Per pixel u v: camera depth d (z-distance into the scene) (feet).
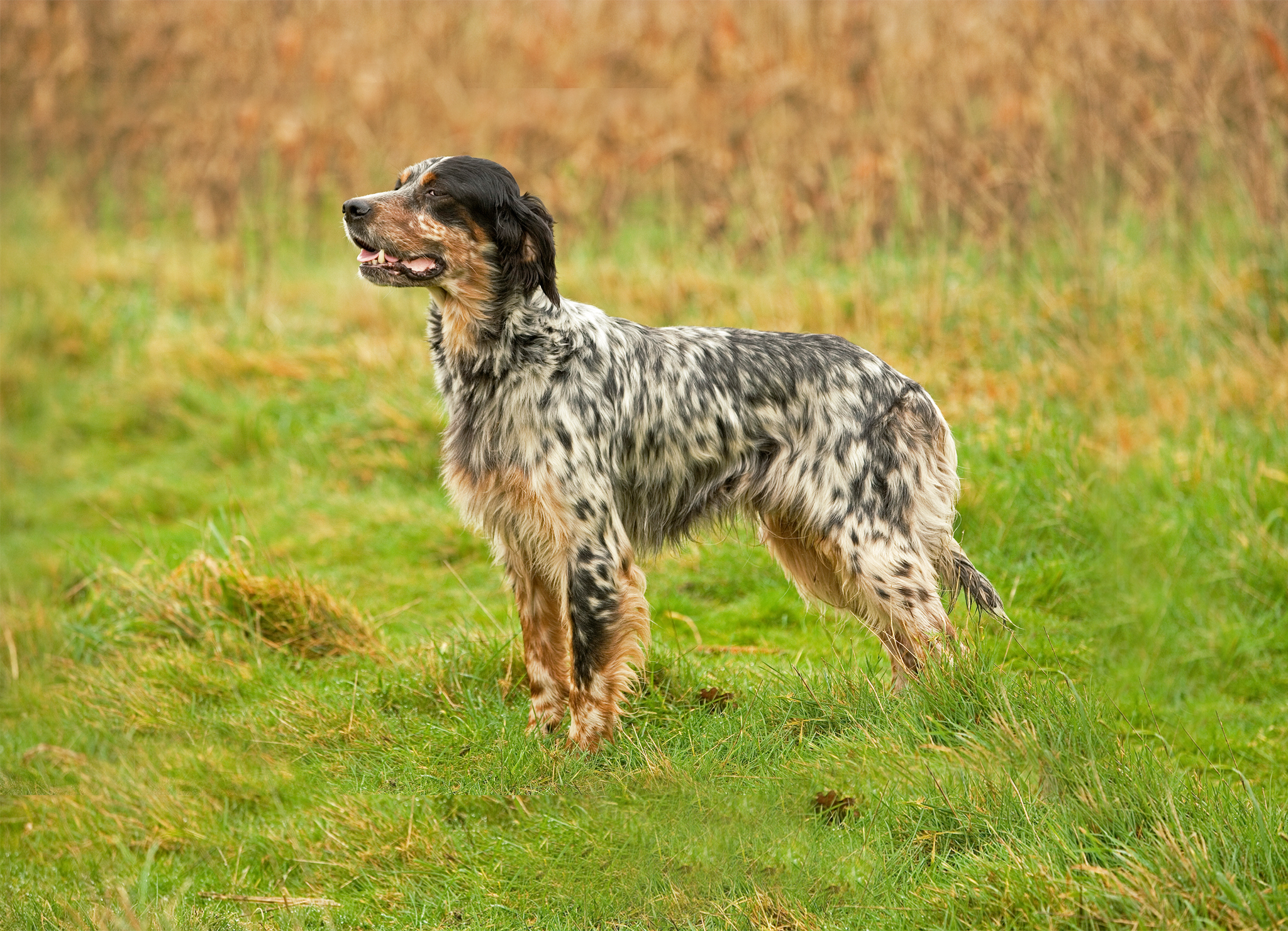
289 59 70.33
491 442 24.11
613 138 62.80
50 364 50.47
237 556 31.09
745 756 21.99
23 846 21.80
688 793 20.61
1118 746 20.36
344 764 23.52
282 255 62.44
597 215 61.62
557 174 63.87
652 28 71.31
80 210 69.72
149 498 40.60
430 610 32.22
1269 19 48.65
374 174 67.05
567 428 23.68
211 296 56.44
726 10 65.77
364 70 70.85
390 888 19.84
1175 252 47.29
